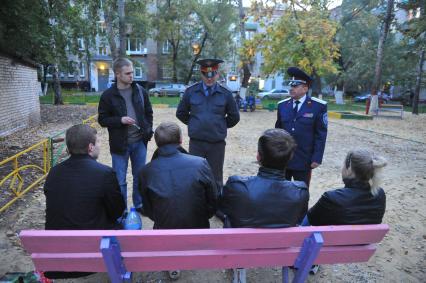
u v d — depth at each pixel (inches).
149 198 98.3
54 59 445.1
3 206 167.5
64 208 89.4
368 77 1282.0
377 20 856.9
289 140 84.1
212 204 101.3
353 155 93.4
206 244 80.1
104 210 96.3
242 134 416.5
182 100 156.9
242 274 92.0
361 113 742.5
